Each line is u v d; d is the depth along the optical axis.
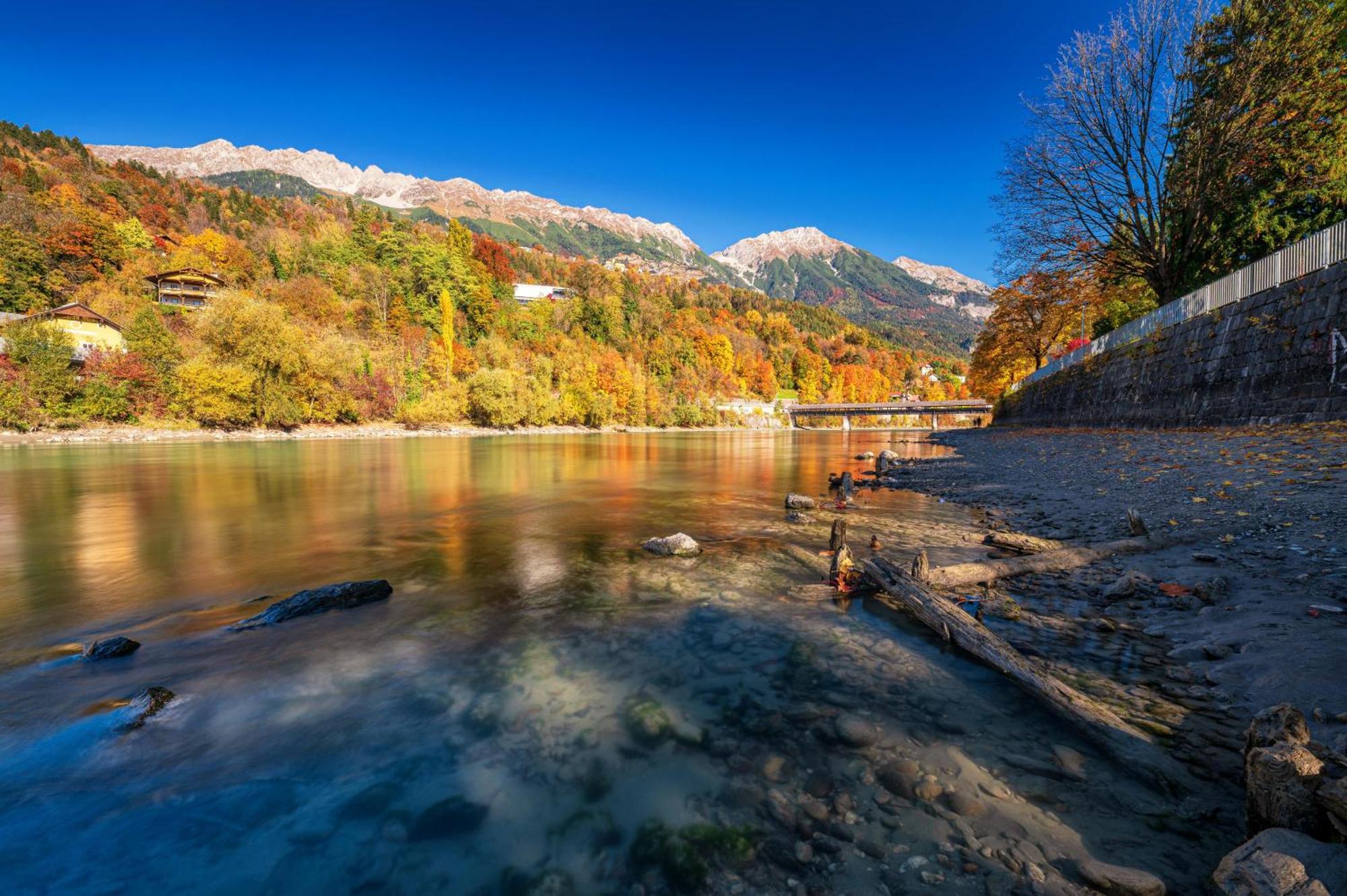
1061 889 2.32
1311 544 6.53
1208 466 12.23
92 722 3.89
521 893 2.46
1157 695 3.95
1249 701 3.72
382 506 14.45
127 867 2.63
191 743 3.65
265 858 2.68
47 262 70.88
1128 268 27.25
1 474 20.61
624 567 8.27
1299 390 14.98
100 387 43.69
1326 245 14.52
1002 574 7.05
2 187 89.88
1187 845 2.55
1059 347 54.47
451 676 4.66
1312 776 2.29
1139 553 7.60
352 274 94.44
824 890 2.40
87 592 7.09
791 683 4.44
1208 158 22.33
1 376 39.78
